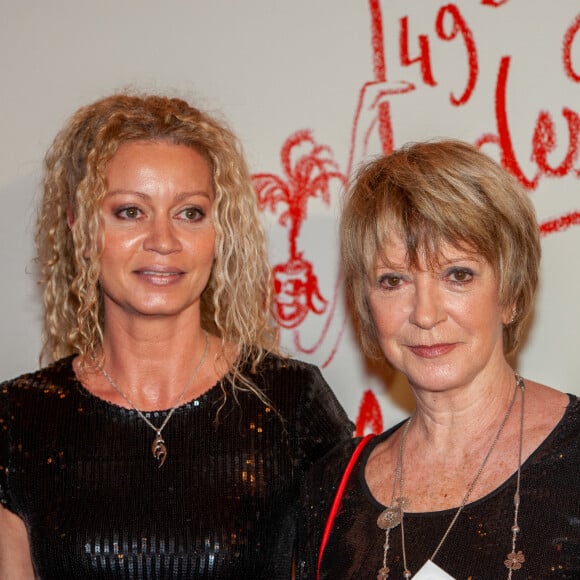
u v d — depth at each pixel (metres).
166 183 1.77
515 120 2.29
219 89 2.41
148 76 2.44
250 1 2.40
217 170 1.86
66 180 1.91
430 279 1.46
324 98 2.37
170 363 1.90
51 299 2.02
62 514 1.80
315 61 2.38
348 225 1.56
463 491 1.48
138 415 1.87
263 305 2.15
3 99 2.48
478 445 1.51
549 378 2.29
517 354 2.31
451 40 2.32
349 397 2.40
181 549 1.77
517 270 1.48
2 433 1.88
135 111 1.84
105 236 1.78
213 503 1.80
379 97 2.35
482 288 1.46
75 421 1.88
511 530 1.39
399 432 1.65
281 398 1.90
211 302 2.04
